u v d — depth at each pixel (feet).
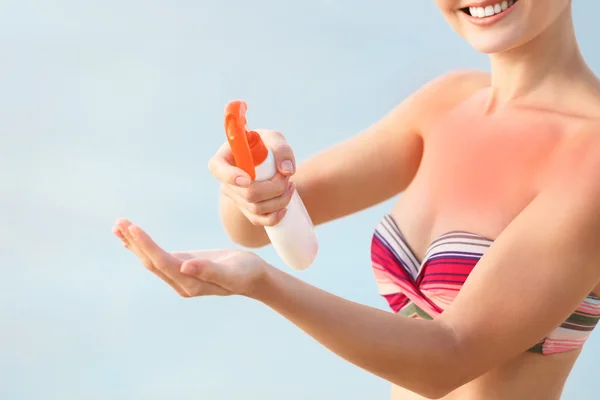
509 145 6.41
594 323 6.40
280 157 5.98
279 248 6.15
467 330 5.98
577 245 6.01
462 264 6.28
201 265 5.52
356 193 6.93
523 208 6.28
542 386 6.35
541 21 6.18
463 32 6.29
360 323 5.86
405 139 6.86
